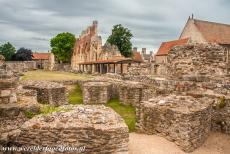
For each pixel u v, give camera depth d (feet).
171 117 29.66
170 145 28.71
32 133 21.94
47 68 236.02
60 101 51.75
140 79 64.49
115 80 72.49
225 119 36.01
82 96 63.72
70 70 181.37
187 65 45.32
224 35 150.92
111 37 212.43
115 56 176.86
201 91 41.04
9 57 264.72
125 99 54.54
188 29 155.02
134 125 37.99
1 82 30.53
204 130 32.89
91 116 23.61
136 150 26.58
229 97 36.24
